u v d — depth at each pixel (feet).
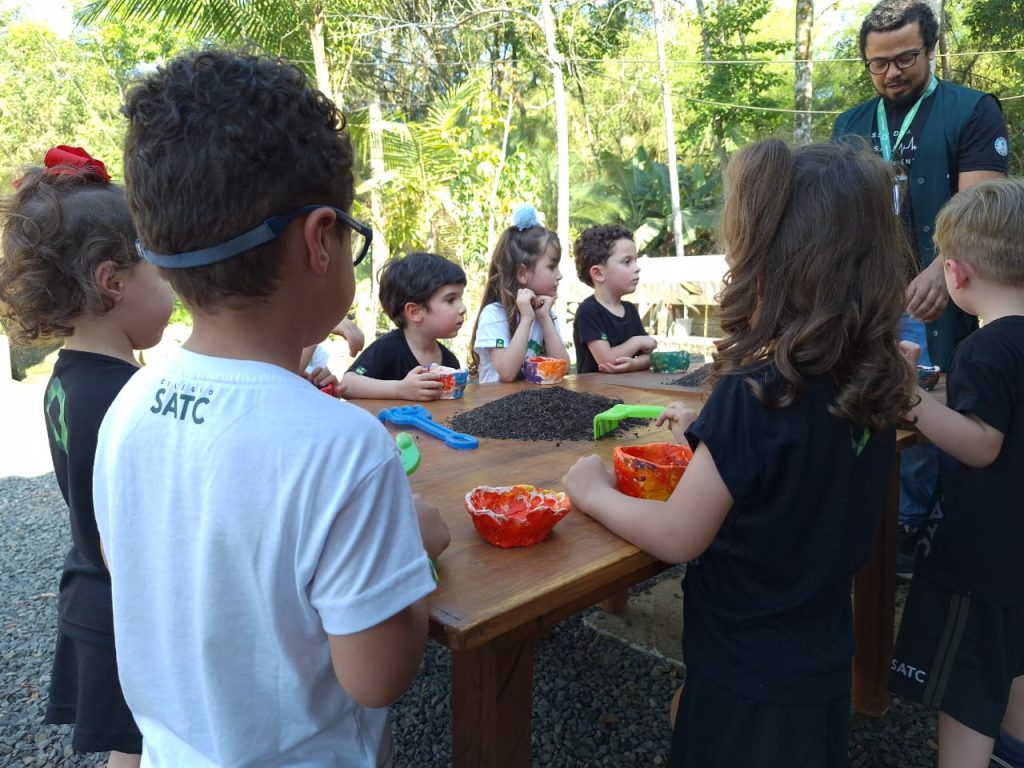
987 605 5.17
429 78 45.60
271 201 2.43
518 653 3.59
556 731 6.73
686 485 3.77
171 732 2.72
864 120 10.09
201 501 2.48
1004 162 8.81
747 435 3.65
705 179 61.05
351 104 41.81
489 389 8.63
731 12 59.82
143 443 2.65
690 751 4.24
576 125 67.82
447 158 33.12
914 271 8.65
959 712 5.20
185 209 2.38
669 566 4.08
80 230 4.14
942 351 9.41
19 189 4.26
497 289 10.77
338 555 2.41
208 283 2.51
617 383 8.87
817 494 3.74
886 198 3.82
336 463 2.42
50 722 4.63
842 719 4.16
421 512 3.47
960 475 5.32
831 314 3.59
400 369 9.36
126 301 4.37
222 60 2.48
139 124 2.45
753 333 3.85
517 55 52.06
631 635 8.38
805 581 3.86
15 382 27.48
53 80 53.42
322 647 2.64
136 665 2.75
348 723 2.88
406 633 2.60
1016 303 5.31
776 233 3.79
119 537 2.71
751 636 3.96
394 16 38.09
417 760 6.46
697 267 32.09
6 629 9.02
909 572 9.45
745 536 3.85
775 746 3.88
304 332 2.78
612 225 11.73
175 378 2.65
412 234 35.55
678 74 66.23
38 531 12.66
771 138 3.98
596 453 5.61
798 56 43.32
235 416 2.48
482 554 3.69
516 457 5.53
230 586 2.48
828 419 3.68
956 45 54.44
